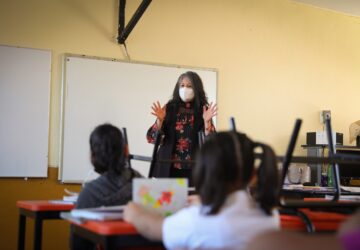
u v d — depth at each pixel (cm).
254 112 509
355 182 472
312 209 195
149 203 149
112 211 154
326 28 568
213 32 491
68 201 234
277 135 521
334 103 566
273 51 527
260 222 128
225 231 124
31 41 407
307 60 550
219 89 489
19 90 399
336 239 66
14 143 395
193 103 310
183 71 466
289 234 72
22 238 257
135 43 449
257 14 520
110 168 188
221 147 126
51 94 411
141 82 445
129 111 437
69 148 412
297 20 547
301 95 542
